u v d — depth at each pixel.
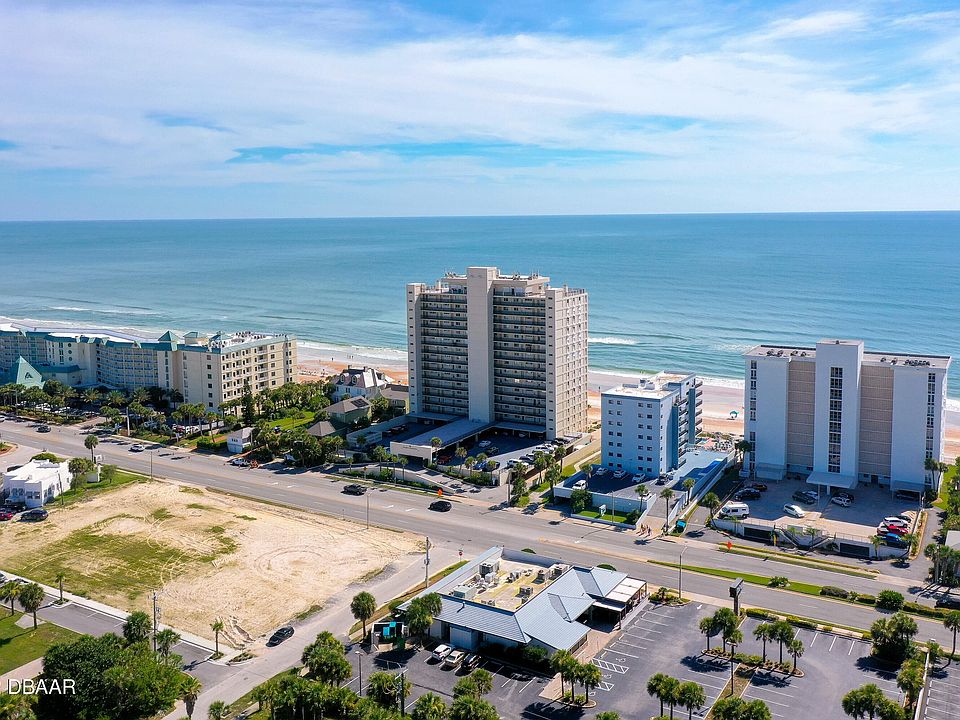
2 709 108.69
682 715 113.44
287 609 146.88
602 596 142.50
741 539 178.12
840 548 170.75
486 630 131.25
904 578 156.00
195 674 125.81
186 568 163.75
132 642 127.00
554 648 127.19
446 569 161.88
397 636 135.50
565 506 197.88
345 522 188.62
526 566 154.38
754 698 116.50
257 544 175.50
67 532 182.62
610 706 116.12
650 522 186.25
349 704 112.31
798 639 130.62
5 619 142.50
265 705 115.31
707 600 147.75
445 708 110.31
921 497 192.38
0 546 175.12
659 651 130.50
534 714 114.56
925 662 123.12
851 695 108.19
